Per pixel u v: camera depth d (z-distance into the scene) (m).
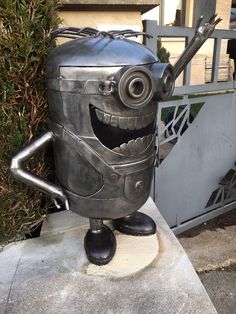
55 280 1.00
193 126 1.99
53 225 1.28
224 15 4.01
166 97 0.87
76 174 0.94
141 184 0.97
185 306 0.90
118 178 0.92
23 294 0.95
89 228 1.21
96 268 1.04
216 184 2.31
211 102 2.01
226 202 2.46
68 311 0.90
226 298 1.69
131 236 1.19
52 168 1.27
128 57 0.80
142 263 1.05
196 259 1.99
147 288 0.96
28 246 1.16
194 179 2.15
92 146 0.88
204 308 0.89
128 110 0.85
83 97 0.83
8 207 1.16
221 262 1.96
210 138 2.12
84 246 1.10
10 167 0.94
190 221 2.26
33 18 1.02
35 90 1.12
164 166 1.94
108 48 0.81
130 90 0.76
